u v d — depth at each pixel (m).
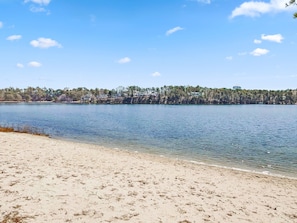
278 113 99.31
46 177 10.05
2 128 32.75
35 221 6.43
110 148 24.22
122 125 50.72
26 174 10.23
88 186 9.42
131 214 7.33
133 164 14.84
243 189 11.45
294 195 11.23
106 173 11.75
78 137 33.03
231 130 44.09
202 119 68.19
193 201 8.95
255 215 8.27
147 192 9.41
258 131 42.97
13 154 14.34
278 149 26.48
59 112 98.12
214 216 7.80
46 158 14.04
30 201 7.57
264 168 18.28
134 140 31.50
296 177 15.77
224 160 20.86
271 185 12.91
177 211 7.88
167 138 33.62
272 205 9.49
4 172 10.25
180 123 56.50
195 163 18.62
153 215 7.41
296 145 29.12
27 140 21.09
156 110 121.94
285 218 8.26
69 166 12.49
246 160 21.03
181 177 12.50
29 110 112.31
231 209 8.58
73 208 7.37
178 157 21.52
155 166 14.88
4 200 7.52
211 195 9.91
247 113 98.44
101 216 7.02
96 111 109.38
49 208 7.22
